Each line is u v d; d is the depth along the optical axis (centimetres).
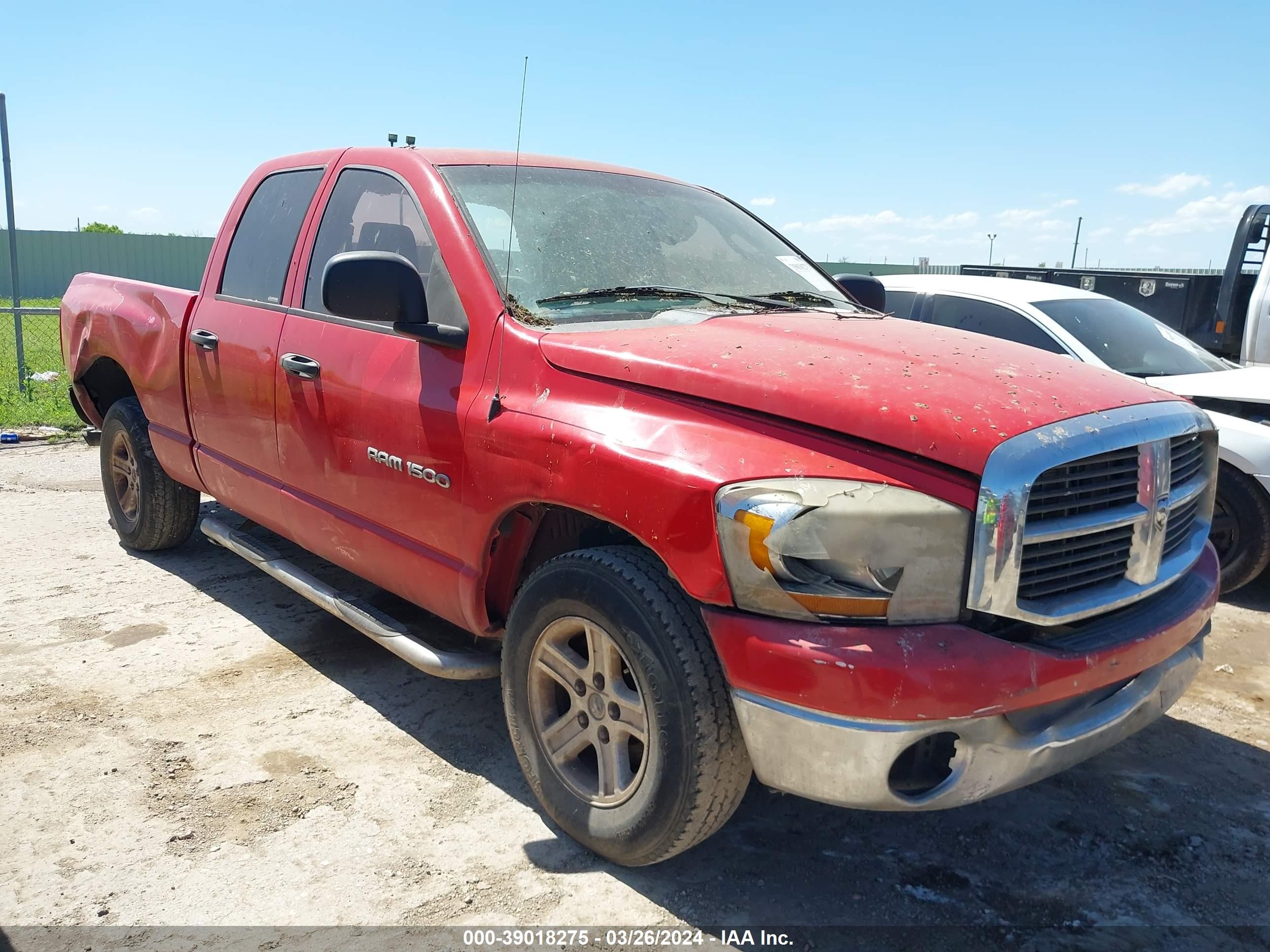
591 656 271
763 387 246
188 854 279
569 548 315
